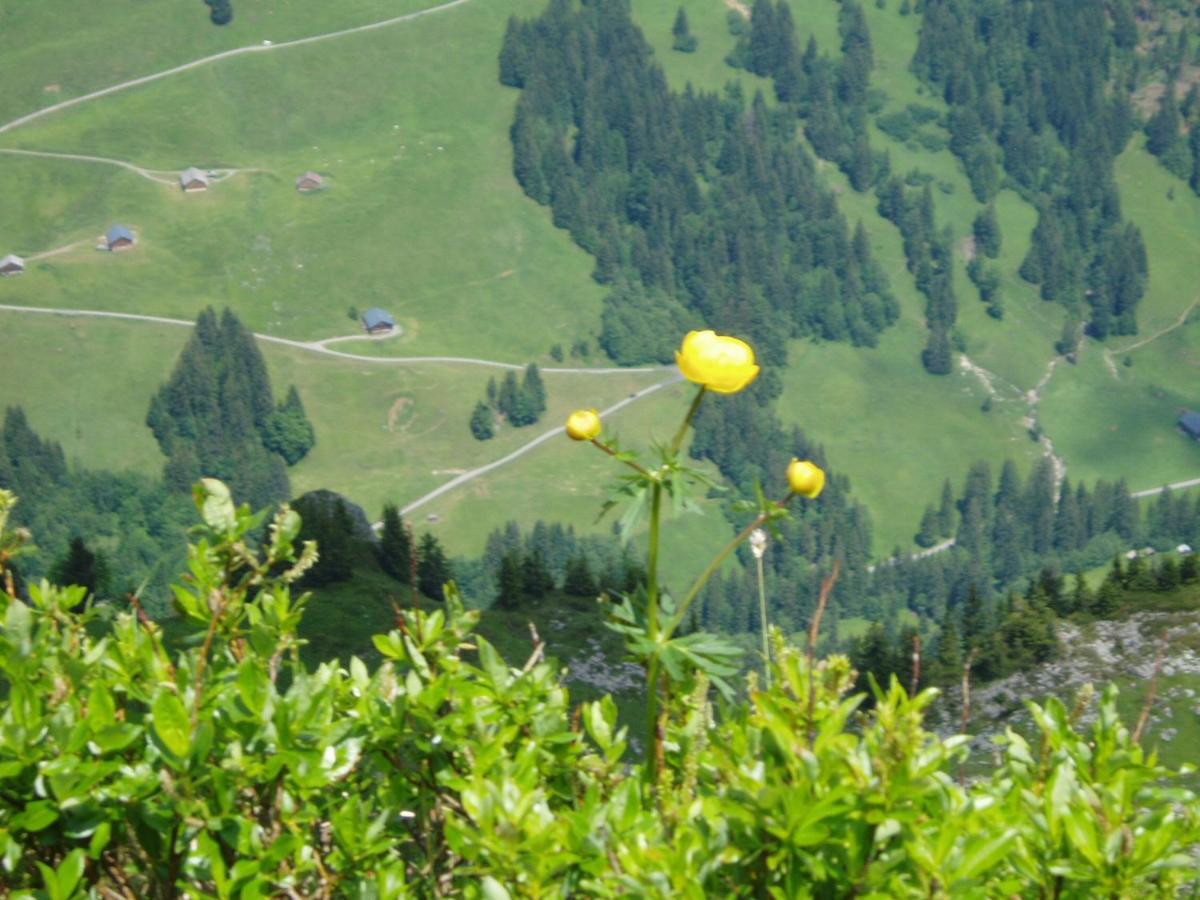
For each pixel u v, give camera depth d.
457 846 3.69
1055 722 3.88
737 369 3.86
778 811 3.25
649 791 4.02
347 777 4.23
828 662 3.84
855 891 3.25
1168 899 3.46
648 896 3.22
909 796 3.20
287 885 3.66
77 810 3.56
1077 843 3.28
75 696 3.89
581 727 4.37
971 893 3.06
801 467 3.91
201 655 3.81
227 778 3.56
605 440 3.95
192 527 4.23
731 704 3.96
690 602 4.05
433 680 4.23
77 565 38.00
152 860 3.78
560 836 3.52
